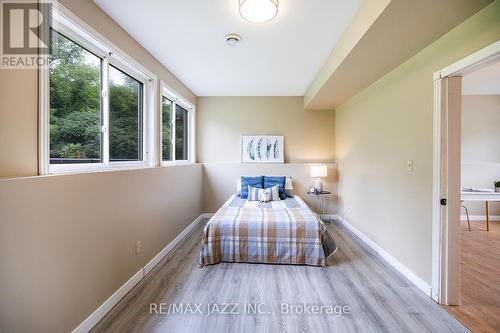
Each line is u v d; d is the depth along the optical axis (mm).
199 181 4465
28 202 1202
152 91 2793
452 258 1906
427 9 1528
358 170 3625
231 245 2691
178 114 4117
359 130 3578
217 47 2576
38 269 1262
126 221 2090
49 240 1325
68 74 1688
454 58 1771
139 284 2230
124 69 2338
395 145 2592
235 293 2078
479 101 4473
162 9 1899
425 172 2105
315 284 2230
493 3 1475
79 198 1546
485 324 1676
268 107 4734
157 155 2857
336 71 2652
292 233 2654
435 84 1949
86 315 1609
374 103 3080
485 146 4473
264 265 2631
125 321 1715
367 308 1863
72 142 1730
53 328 1355
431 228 2025
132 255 2186
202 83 3910
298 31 2248
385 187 2812
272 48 2607
